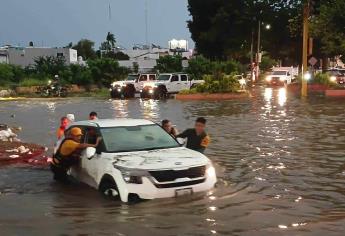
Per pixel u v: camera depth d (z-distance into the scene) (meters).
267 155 15.28
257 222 8.41
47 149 17.25
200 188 9.97
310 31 47.53
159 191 9.55
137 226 8.22
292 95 48.31
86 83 65.31
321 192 10.58
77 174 11.73
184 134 12.48
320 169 13.04
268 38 83.31
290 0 80.56
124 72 70.12
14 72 65.88
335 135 19.62
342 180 11.73
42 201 10.02
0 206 9.68
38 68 71.12
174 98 47.50
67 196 10.38
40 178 12.40
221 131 21.41
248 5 81.19
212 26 84.62
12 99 50.66
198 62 66.06
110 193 10.06
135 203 9.52
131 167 9.61
